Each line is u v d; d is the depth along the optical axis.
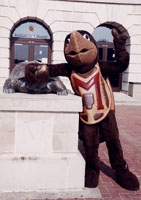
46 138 3.33
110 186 3.60
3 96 3.14
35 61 3.85
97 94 3.31
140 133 7.02
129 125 7.95
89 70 3.30
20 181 3.26
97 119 3.32
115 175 3.81
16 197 3.10
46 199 3.09
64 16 14.20
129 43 14.98
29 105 3.20
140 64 15.00
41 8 13.98
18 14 13.85
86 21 14.45
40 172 3.28
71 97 3.30
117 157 3.58
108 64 3.33
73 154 3.41
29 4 13.87
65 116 3.33
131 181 3.51
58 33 14.26
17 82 3.53
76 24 14.38
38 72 3.08
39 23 15.23
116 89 16.30
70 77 3.38
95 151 3.48
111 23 15.12
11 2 13.69
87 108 3.30
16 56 15.41
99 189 3.49
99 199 3.18
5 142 3.27
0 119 3.22
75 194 3.25
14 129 3.26
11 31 14.40
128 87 14.71
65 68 3.36
